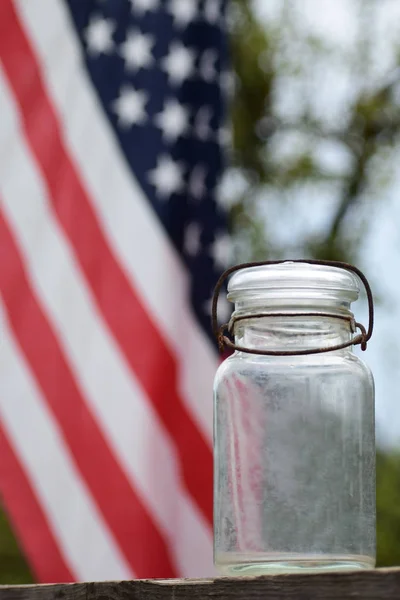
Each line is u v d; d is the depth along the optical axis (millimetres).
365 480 1544
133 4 4195
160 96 4148
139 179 4047
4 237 3934
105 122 4078
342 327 1597
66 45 4125
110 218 3994
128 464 3812
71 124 4059
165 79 4164
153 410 3859
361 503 1528
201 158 4117
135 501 3807
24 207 3969
